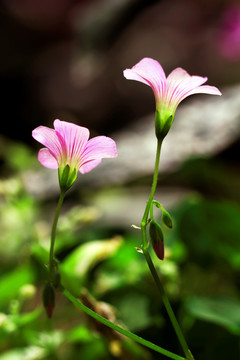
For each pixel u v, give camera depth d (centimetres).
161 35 128
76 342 28
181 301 27
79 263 27
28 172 41
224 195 38
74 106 115
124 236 30
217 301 26
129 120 112
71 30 140
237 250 28
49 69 126
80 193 39
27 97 125
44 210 44
